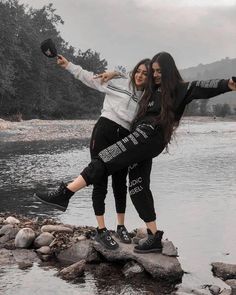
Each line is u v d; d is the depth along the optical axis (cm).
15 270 435
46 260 466
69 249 479
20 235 504
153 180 1152
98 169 425
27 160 1642
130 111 441
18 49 5638
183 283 416
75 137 3094
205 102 10862
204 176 1226
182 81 419
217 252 527
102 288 394
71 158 1730
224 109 10975
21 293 379
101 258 461
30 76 6125
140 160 427
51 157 1761
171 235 606
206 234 613
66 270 425
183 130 4500
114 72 446
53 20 7625
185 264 476
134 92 441
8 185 1071
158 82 426
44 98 6462
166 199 883
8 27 5297
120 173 465
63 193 429
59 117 7100
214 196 919
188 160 1655
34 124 4312
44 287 392
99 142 447
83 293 381
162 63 414
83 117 7456
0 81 5147
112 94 444
